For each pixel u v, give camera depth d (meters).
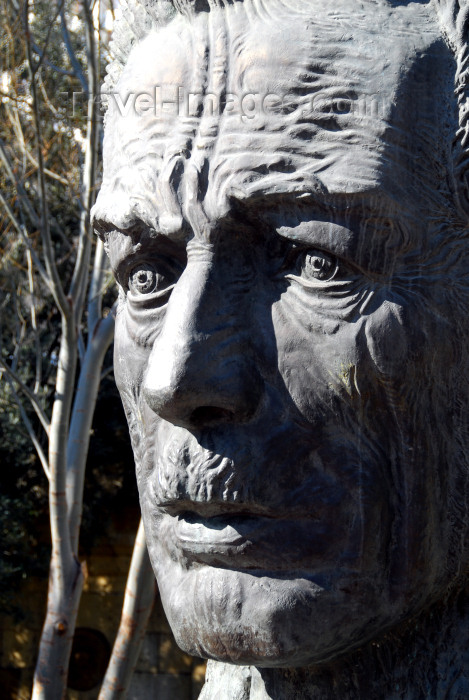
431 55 1.35
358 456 1.33
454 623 1.42
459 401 1.35
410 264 1.31
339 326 1.31
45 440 8.39
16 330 6.35
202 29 1.43
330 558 1.32
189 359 1.30
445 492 1.37
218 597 1.34
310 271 1.33
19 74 5.34
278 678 1.57
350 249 1.29
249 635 1.32
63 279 7.31
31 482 8.66
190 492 1.33
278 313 1.34
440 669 1.40
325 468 1.33
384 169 1.28
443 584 1.40
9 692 9.12
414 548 1.33
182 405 1.31
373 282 1.30
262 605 1.31
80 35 5.70
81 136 5.16
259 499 1.31
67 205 6.47
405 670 1.42
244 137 1.33
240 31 1.39
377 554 1.33
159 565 1.49
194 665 8.56
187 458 1.35
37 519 9.00
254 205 1.32
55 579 4.75
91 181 4.45
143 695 8.56
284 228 1.32
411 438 1.33
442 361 1.33
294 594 1.31
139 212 1.40
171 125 1.40
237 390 1.31
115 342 1.59
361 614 1.33
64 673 4.71
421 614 1.43
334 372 1.31
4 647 9.17
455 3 1.37
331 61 1.33
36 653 9.12
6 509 8.36
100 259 5.00
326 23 1.36
